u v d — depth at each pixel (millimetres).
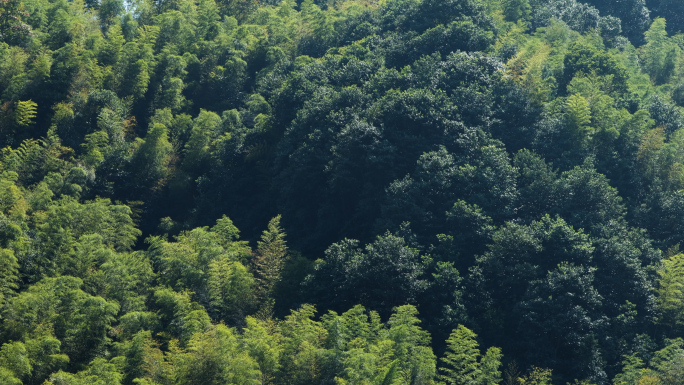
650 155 54875
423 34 66438
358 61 65875
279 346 37375
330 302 45406
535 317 43000
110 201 55906
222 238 50906
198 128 65688
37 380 34688
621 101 62094
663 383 38469
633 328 44406
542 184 50312
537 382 39125
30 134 60219
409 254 45469
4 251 40750
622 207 50125
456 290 44531
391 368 35562
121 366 35875
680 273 45000
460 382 37969
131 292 43156
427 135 55406
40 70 62438
